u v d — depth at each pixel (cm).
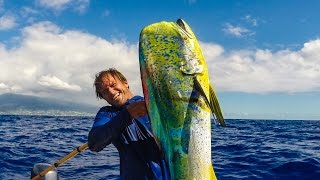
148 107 112
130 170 137
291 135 1275
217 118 109
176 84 110
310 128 2111
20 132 1296
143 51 114
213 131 1577
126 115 121
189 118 110
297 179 411
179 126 110
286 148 740
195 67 111
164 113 111
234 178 424
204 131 110
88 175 467
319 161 493
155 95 112
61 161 216
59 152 708
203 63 113
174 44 112
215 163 526
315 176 418
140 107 120
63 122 2647
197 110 110
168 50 112
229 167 491
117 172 487
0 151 664
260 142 909
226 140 981
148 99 112
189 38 113
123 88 144
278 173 443
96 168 518
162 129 112
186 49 112
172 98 111
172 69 111
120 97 143
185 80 110
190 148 110
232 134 1321
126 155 139
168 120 111
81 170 502
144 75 112
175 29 115
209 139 111
